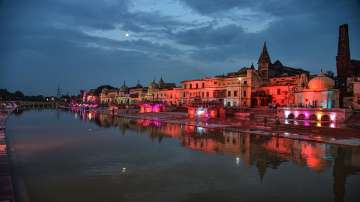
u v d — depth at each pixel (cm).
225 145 3934
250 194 2009
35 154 3372
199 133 5216
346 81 7006
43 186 2164
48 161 3000
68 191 2055
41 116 10825
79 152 3500
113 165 2833
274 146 3775
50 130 5962
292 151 3419
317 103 6294
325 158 3050
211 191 2066
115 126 6819
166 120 7856
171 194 2005
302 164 2823
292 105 6781
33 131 5769
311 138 4119
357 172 2530
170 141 4378
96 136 5006
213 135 4922
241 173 2536
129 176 2444
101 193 2022
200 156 3244
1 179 1973
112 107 13462
